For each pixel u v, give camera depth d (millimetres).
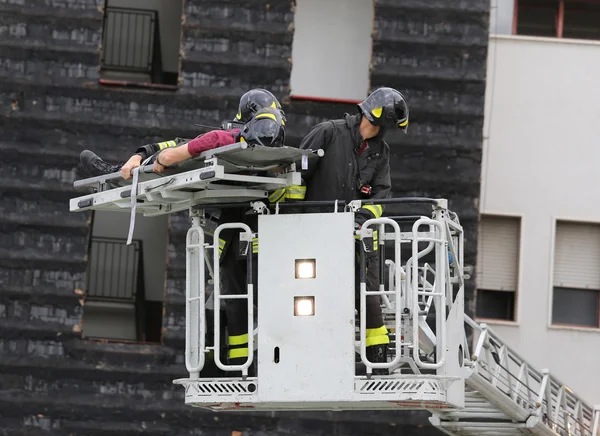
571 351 65125
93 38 58500
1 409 56188
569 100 66500
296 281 29859
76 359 56656
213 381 30609
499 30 67250
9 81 57906
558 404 52781
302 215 30016
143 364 56844
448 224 31641
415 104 59062
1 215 57156
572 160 66250
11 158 57562
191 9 58719
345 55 60844
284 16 58969
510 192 65875
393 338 35125
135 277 66875
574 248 66562
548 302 65500
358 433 57156
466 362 35719
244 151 28812
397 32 59188
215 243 30516
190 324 31344
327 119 58875
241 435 56750
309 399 29672
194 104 58375
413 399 29531
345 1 61031
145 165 30938
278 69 58719
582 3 67562
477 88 59250
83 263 57156
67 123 57969
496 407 49594
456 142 58969
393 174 58688
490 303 66062
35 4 58344
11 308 56750
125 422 56531
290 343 29797
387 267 36844
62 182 57531
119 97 58281
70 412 56375
